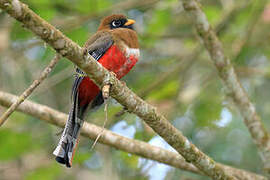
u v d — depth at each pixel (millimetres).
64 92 13234
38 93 11930
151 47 13164
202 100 12461
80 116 8664
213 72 12469
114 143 9000
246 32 12055
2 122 6270
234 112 12086
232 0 12836
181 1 9648
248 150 11508
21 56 12430
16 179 12133
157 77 12578
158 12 12898
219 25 12352
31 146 11039
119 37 8992
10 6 5449
